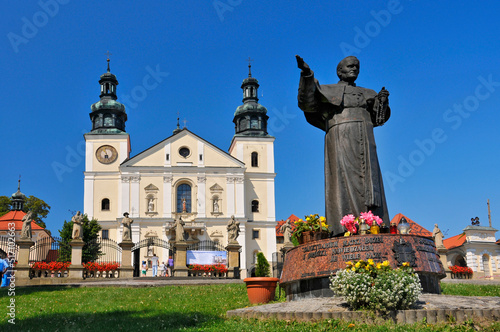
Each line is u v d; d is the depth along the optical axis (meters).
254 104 71.62
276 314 9.62
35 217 73.25
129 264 29.19
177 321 10.38
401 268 9.74
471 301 9.57
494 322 8.44
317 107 12.17
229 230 33.62
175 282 23.83
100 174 65.38
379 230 11.18
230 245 32.97
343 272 9.36
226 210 65.38
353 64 12.43
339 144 11.90
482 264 46.25
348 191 11.66
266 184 68.06
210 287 19.61
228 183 66.00
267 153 69.12
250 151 68.88
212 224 64.50
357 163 11.73
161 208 64.44
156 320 10.73
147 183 65.00
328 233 11.73
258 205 67.25
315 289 10.80
